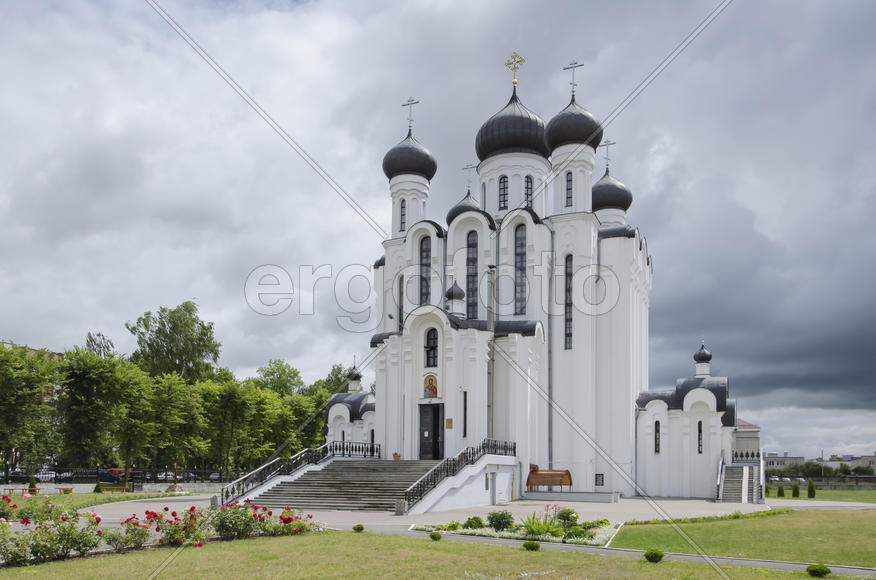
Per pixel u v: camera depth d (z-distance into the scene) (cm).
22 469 6831
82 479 5719
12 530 2622
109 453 6506
